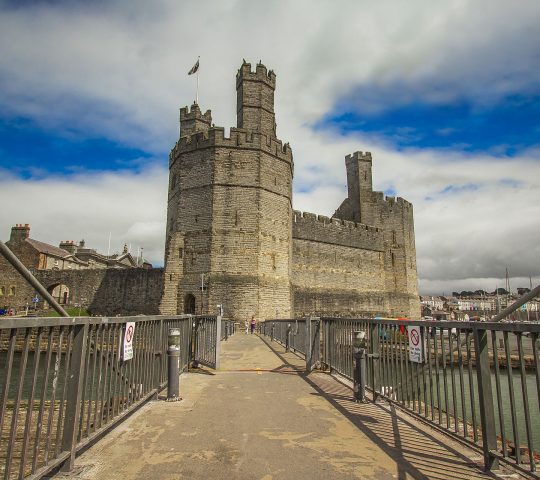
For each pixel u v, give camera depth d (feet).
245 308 103.76
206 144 112.98
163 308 107.86
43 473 11.17
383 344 22.04
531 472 11.21
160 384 23.70
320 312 144.77
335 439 15.66
